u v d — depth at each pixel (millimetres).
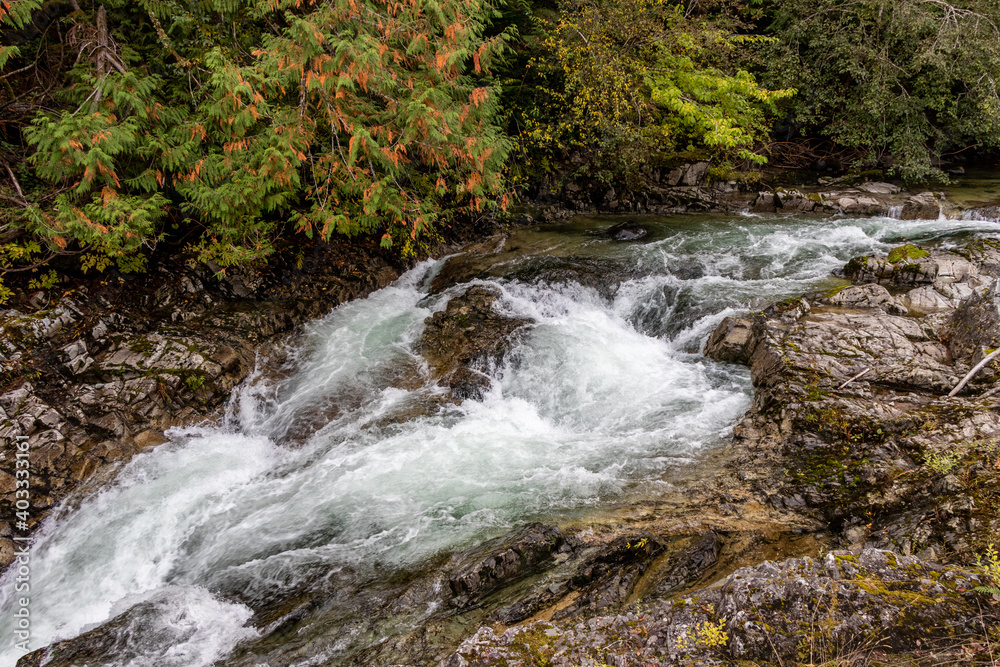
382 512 5566
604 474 5785
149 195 7992
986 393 5492
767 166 14289
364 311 9531
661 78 12430
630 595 4035
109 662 4211
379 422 7137
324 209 8578
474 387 7547
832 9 13125
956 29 11789
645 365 7641
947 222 10414
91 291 7902
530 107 12734
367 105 8047
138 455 6691
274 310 8984
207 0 8148
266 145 7691
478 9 8336
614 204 12766
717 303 8211
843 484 4957
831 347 6371
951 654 2748
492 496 5605
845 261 9078
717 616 3195
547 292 9289
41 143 6672
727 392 6766
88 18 7934
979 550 3668
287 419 7379
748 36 13211
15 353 6777
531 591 4250
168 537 5727
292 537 5430
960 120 13086
